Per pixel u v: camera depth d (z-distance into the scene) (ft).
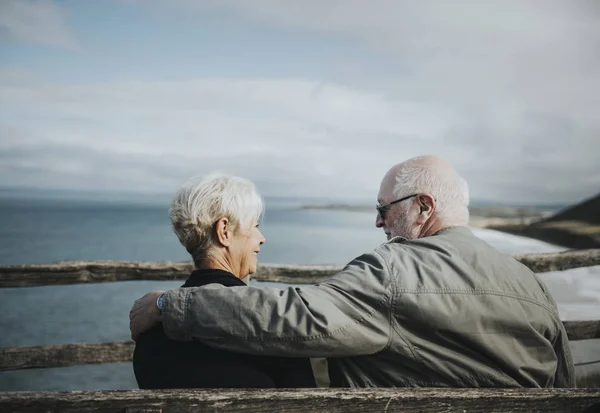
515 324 4.83
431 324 4.63
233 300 4.50
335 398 3.98
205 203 4.93
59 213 474.49
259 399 3.89
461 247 5.11
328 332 4.40
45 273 11.03
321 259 115.03
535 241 96.94
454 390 4.22
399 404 4.06
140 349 4.83
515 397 4.20
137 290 59.88
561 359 5.41
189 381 4.52
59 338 38.60
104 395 3.75
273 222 377.50
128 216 449.06
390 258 4.88
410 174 5.76
